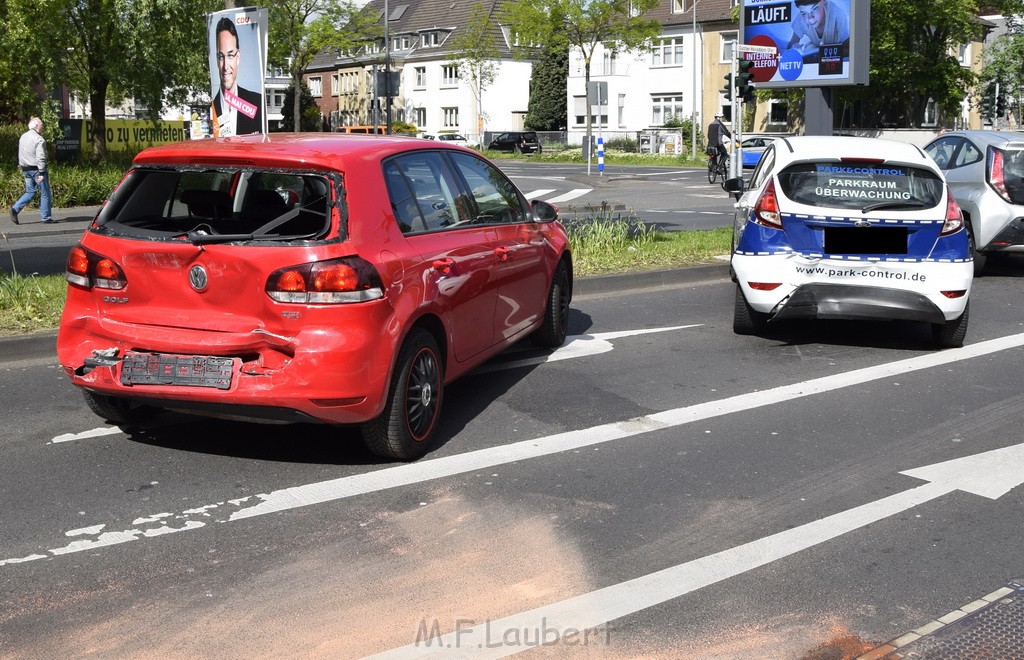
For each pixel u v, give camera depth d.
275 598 3.79
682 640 3.49
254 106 13.48
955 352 8.16
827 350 8.21
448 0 81.25
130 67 26.20
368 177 5.28
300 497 4.84
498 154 61.56
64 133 28.73
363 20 65.44
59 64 26.11
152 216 5.52
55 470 5.20
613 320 9.45
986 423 6.14
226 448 5.56
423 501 4.80
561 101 73.44
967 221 12.45
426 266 5.46
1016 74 48.44
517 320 6.96
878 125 54.69
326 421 4.94
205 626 3.57
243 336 4.93
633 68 64.19
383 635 3.51
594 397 6.69
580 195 27.67
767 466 5.34
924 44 49.34
